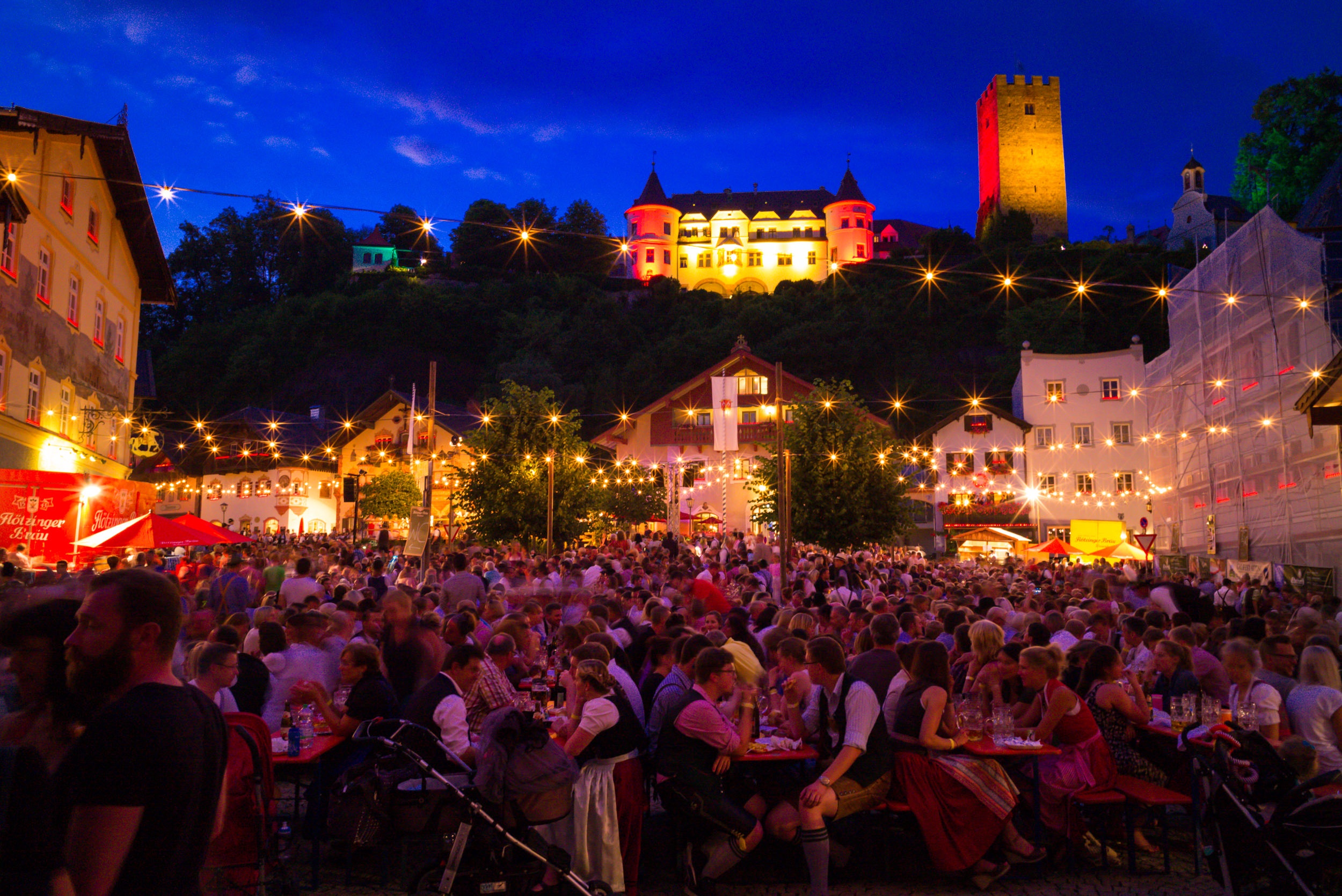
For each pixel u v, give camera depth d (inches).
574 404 3440.0
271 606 406.9
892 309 3560.5
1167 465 1465.3
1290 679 278.7
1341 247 927.7
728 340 3543.3
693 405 1948.8
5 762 78.1
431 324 4121.6
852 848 285.7
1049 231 4301.2
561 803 224.8
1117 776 279.1
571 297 4200.3
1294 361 975.6
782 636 344.2
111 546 659.4
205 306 4677.7
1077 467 1860.2
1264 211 1007.6
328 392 3939.5
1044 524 1847.9
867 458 1121.4
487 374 3811.5
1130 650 403.5
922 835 261.3
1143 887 257.9
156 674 99.7
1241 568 943.0
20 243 777.6
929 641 272.4
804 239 4682.6
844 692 257.8
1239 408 1119.0
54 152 856.3
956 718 276.8
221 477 2586.1
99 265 991.6
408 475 2202.3
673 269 4670.3
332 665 315.3
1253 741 217.3
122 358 1090.1
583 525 1274.6
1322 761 244.5
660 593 583.2
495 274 4685.0
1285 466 975.6
